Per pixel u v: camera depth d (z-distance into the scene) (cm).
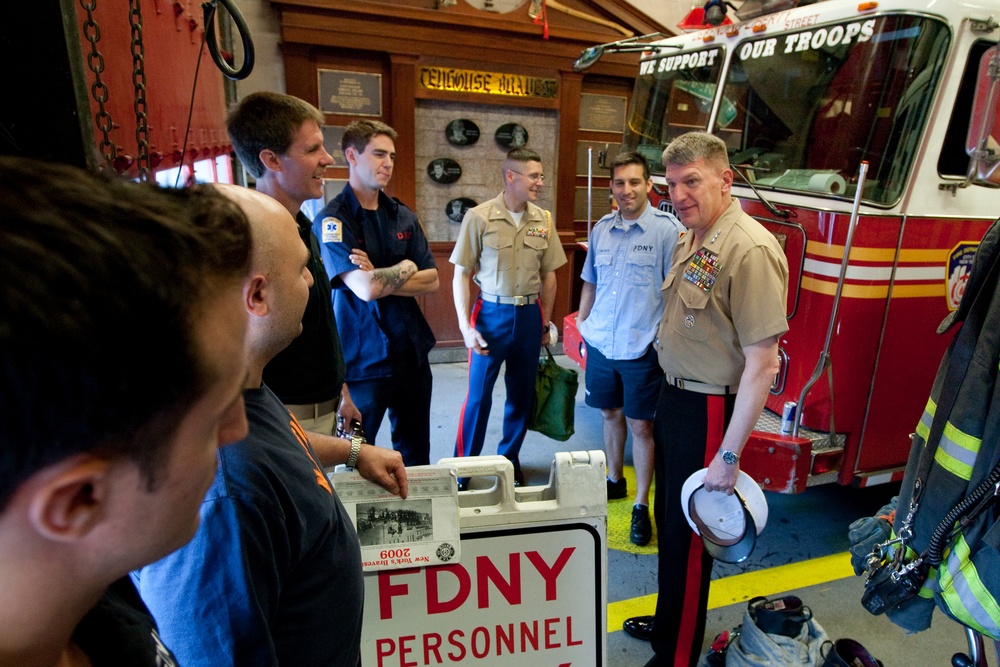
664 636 202
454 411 429
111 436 34
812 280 256
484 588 137
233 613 75
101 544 37
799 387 264
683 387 190
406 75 453
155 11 184
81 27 121
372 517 129
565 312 550
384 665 135
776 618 199
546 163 518
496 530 136
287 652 87
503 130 497
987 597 123
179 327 36
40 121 99
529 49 474
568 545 139
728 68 322
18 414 30
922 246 245
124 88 151
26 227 31
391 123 465
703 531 187
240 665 76
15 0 94
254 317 88
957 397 128
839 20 260
